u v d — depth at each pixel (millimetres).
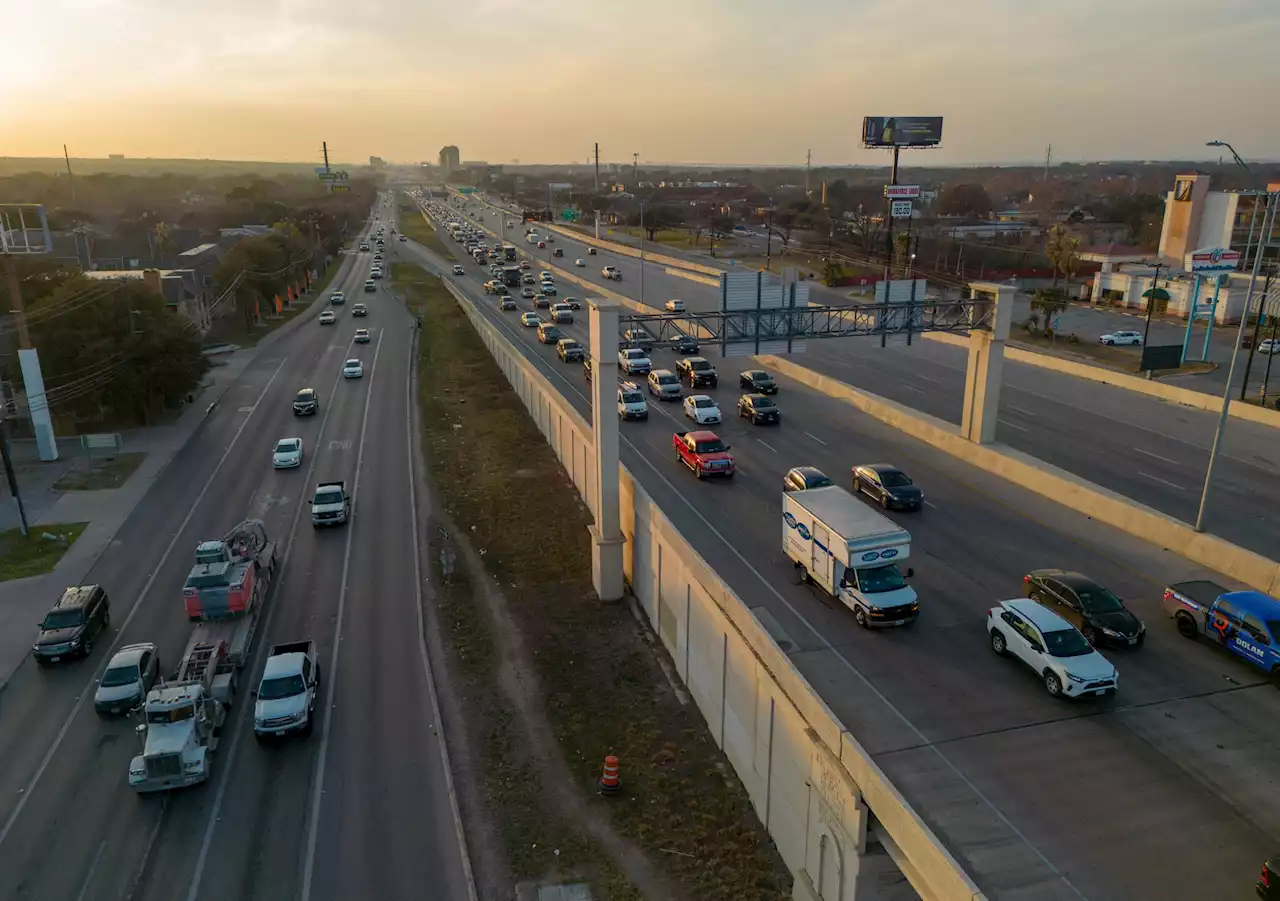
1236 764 19516
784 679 20734
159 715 24016
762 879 20969
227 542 34469
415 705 27859
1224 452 44656
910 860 16250
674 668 30031
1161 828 17406
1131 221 170625
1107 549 31891
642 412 52438
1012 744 20281
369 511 44188
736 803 23469
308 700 26297
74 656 29812
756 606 27922
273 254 111875
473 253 170500
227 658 28516
